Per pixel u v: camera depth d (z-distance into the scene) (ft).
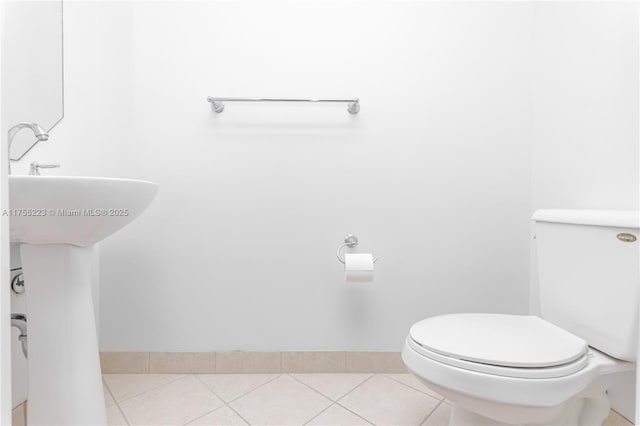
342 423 3.19
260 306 4.21
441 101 4.16
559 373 2.09
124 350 4.17
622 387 2.86
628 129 2.85
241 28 4.11
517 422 2.23
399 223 4.19
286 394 3.70
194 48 4.10
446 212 4.19
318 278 4.21
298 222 4.19
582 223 2.67
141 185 2.65
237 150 4.14
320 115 4.14
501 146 4.17
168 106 4.11
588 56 3.30
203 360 4.19
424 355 2.36
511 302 4.21
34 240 2.46
